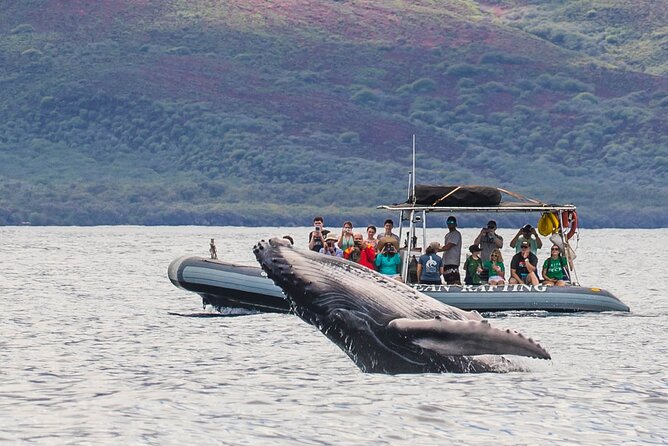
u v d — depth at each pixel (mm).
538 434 66500
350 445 63844
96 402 75875
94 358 96812
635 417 71062
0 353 100188
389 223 124438
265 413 71812
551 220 132125
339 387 79688
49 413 72250
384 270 123938
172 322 126312
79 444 63844
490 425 68188
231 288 130500
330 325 60812
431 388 77312
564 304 128375
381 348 61438
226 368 90375
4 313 138375
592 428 68000
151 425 68562
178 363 93500
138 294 173250
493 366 79500
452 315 60781
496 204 129750
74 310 143125
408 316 60188
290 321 125188
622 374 86438
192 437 65562
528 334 112938
